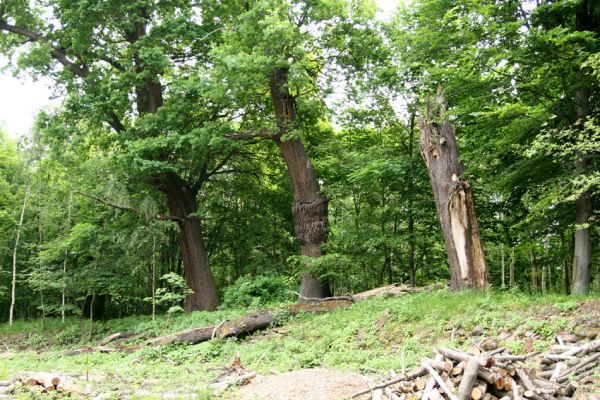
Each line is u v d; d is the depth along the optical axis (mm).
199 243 21062
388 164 16125
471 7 11977
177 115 18609
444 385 6332
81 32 18859
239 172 24641
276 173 24672
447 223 13203
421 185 17219
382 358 9672
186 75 19938
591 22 12922
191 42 20781
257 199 25500
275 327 14375
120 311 27812
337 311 14156
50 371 10805
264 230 24672
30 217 23984
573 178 11945
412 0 15508
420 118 13898
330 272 16719
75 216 21812
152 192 20078
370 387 7184
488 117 12914
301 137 18625
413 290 15008
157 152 18094
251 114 20984
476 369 6262
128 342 15438
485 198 17172
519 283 23062
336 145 18797
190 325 15828
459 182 13164
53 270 20328
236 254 27094
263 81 16594
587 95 12438
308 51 18172
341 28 17812
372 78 17766
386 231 17969
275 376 8664
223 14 20484
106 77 19547
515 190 14836
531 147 11922
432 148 13555
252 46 16875
